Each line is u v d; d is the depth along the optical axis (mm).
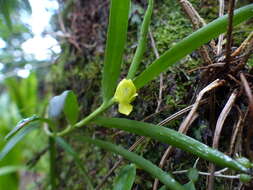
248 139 70
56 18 174
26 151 219
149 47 115
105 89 82
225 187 81
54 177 123
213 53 90
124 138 107
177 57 74
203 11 115
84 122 89
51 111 70
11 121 237
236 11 74
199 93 79
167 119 85
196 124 89
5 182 205
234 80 79
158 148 94
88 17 147
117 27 76
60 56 163
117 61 79
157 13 122
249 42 81
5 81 230
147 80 80
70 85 156
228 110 76
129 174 80
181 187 71
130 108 78
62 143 106
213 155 66
